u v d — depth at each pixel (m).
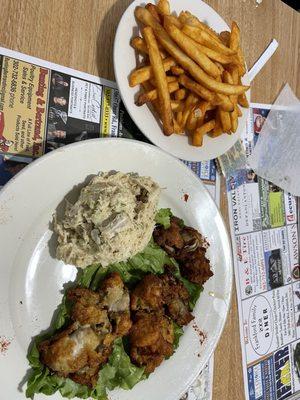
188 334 0.34
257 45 0.44
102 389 0.29
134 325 0.30
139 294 0.30
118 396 0.30
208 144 0.35
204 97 0.32
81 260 0.29
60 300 0.29
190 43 0.30
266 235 0.44
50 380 0.27
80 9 0.31
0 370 0.26
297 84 0.49
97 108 0.32
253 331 0.42
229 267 0.36
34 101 0.29
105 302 0.29
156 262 0.32
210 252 0.35
